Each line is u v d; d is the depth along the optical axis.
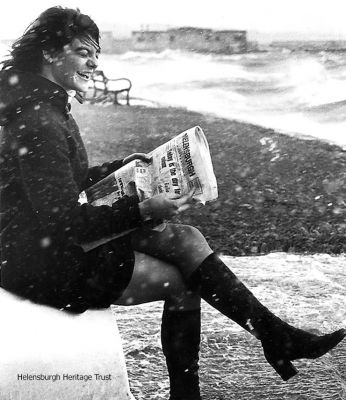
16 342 3.37
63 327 3.44
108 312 3.54
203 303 5.48
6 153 3.50
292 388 4.10
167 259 3.59
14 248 3.51
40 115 3.46
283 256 6.75
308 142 12.77
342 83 21.41
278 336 3.55
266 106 18.48
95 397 3.42
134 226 3.42
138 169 3.51
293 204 8.60
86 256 3.43
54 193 3.37
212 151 12.05
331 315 5.20
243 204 8.57
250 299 3.54
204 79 25.25
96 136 13.92
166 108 18.73
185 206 3.42
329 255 6.85
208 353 4.54
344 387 4.11
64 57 3.62
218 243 7.19
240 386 4.12
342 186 9.51
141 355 4.52
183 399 3.69
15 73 3.54
